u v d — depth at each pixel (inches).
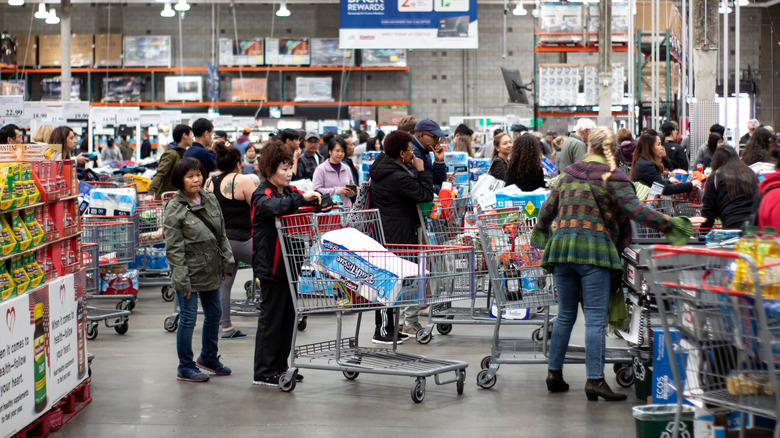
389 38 775.7
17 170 181.6
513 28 1547.7
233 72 1513.3
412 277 231.0
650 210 208.7
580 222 215.2
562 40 1016.2
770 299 143.5
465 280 243.8
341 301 234.1
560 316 228.7
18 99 657.6
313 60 1485.0
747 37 1483.8
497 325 242.2
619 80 1024.9
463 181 473.7
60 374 203.0
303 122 1358.3
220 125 974.4
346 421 207.2
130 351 293.1
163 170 402.3
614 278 220.5
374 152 477.1
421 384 224.7
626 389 237.1
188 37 1545.3
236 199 310.8
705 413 170.4
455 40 774.5
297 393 235.6
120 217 361.7
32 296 186.2
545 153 771.4
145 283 402.6
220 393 235.6
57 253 208.1
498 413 213.6
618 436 192.9
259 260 237.5
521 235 243.3
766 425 179.0
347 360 241.8
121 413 215.5
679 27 1045.2
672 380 203.6
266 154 236.7
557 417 208.8
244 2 1546.5
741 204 261.6
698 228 259.1
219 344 306.0
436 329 332.5
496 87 1550.2
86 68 1475.1
